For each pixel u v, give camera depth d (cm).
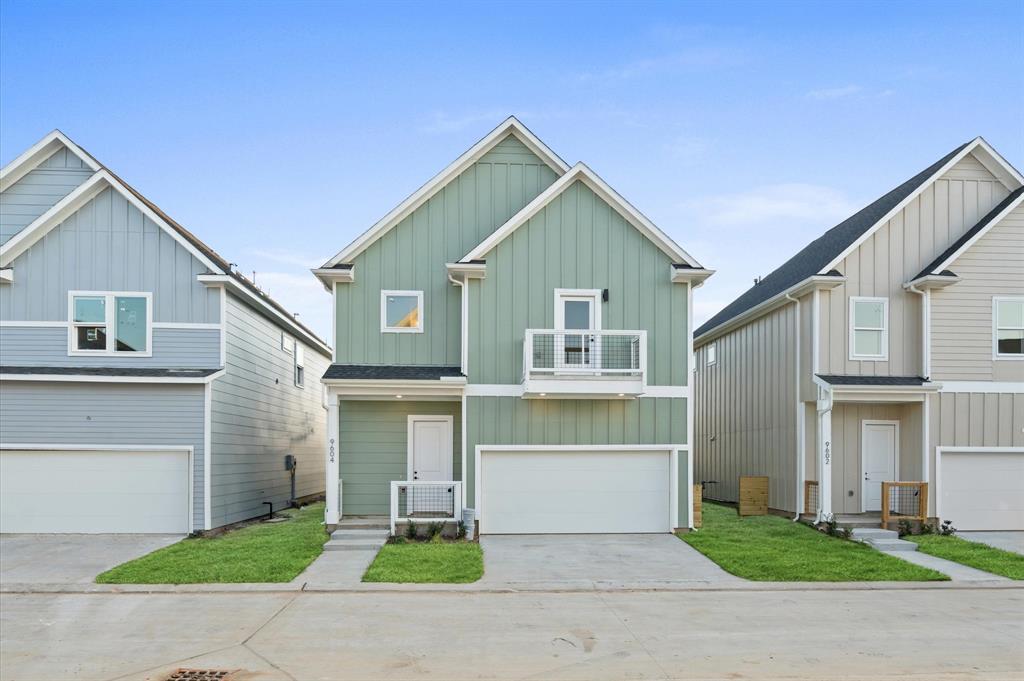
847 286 1719
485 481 1595
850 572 1238
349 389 1600
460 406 1717
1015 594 1126
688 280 1634
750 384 2114
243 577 1177
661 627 918
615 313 1628
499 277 1617
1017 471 1695
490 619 954
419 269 1712
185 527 1584
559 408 1605
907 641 864
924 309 1702
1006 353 1709
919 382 1661
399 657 792
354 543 1427
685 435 1619
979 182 1764
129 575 1188
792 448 1812
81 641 853
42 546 1441
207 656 795
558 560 1327
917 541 1516
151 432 1591
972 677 741
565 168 1728
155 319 1648
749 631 902
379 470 1702
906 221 1748
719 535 1562
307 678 728
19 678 727
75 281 1639
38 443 1572
